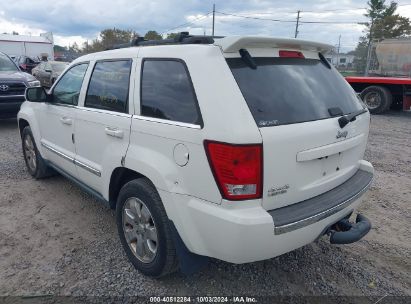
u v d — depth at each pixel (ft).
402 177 19.58
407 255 11.96
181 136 8.39
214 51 8.38
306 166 8.77
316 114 9.09
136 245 10.37
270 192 8.09
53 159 15.17
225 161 7.63
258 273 10.69
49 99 14.58
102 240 12.23
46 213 14.12
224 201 7.79
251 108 7.91
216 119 7.80
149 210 9.48
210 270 10.73
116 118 10.51
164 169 8.81
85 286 9.91
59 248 11.71
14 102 28.96
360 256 11.80
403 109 43.01
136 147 9.76
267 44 8.98
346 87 11.15
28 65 88.17
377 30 128.57
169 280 10.21
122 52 11.13
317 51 10.77
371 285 10.39
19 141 25.26
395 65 47.85
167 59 9.36
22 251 11.50
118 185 11.22
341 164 10.19
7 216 13.80
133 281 10.15
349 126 9.95
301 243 8.55
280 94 8.61
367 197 16.70
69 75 13.89
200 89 8.27
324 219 8.77
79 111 12.40
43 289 9.76
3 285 9.89
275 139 7.87
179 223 8.66
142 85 9.93
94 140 11.69
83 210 14.40
